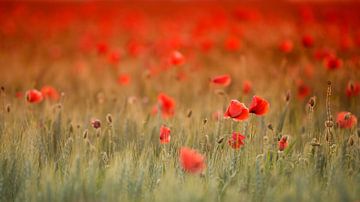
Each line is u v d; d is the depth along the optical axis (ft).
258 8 174.19
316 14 121.39
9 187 22.38
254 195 21.07
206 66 66.08
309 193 20.71
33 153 24.64
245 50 74.38
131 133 29.09
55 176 23.09
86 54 83.71
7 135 26.32
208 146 25.71
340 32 80.38
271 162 24.64
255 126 27.43
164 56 67.15
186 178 22.31
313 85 45.03
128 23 106.22
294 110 35.06
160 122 29.78
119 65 65.77
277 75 45.98
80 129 27.84
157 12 178.29
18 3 208.23
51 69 66.08
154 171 23.26
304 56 58.29
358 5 167.84
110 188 20.77
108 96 44.42
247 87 38.24
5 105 33.17
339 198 20.21
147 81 50.37
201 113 31.63
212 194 20.71
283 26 95.20
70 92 48.65
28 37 110.93
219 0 211.20
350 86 34.86
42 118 32.14
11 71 63.87
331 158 24.20
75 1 207.31
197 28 86.94
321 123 29.99
